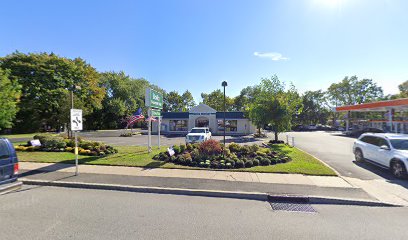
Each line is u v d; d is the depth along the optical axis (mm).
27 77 34125
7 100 15141
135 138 27094
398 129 28766
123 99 58875
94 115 53062
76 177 7742
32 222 4410
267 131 43219
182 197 6195
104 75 58188
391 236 4047
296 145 19047
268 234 4051
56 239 3756
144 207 5348
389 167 8703
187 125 39750
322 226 4438
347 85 62062
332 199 5910
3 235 3871
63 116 21797
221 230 4184
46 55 37781
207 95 75438
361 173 8922
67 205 5406
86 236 3869
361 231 4238
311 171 8602
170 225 4363
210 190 6438
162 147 16422
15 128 36375
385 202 5738
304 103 61938
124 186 6805
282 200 6004
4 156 5855
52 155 11773
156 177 7789
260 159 10266
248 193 6211
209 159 10273
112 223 4410
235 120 38469
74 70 39531
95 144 13945
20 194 6250
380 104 26453
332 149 16375
